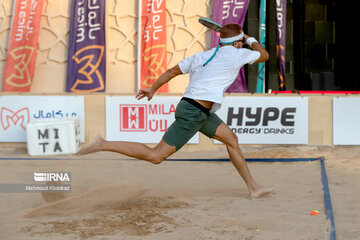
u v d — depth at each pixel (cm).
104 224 634
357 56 2233
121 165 1165
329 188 862
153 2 1934
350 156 1219
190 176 1027
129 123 1397
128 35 1991
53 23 2002
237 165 795
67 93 1413
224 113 1368
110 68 1998
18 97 1415
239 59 727
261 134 1369
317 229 601
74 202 764
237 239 561
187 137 728
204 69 730
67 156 1294
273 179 976
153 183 947
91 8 1941
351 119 1358
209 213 693
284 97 1359
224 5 1900
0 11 1992
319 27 2238
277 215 674
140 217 668
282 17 1938
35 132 754
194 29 1980
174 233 587
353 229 604
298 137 1366
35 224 637
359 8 2195
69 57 1947
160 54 1928
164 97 1379
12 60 1922
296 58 2209
